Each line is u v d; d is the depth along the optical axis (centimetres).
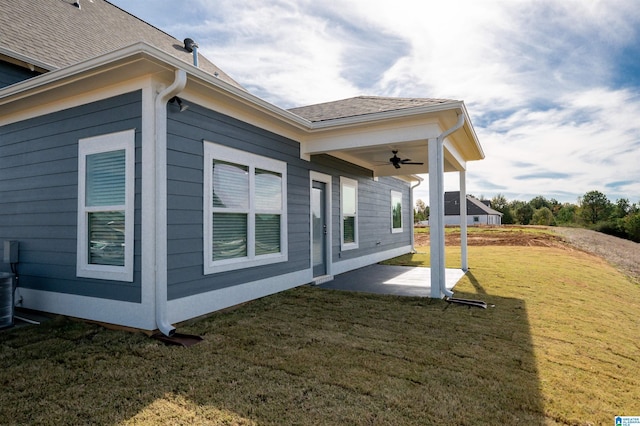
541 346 391
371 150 802
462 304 565
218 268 502
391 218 1288
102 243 456
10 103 496
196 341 388
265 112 561
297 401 268
